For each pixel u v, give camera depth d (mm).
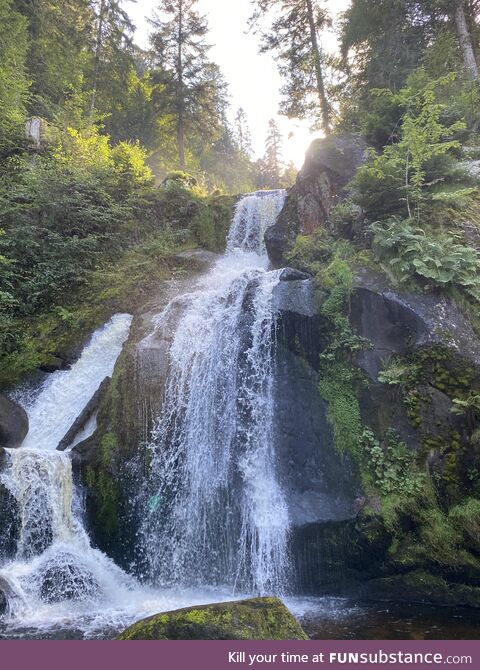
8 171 14805
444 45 15086
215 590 6859
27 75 19297
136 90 29891
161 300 11602
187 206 16125
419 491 6344
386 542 6258
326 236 10617
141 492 7719
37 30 21422
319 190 11922
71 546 7359
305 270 9516
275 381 7750
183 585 7027
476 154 11414
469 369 6727
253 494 7121
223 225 15805
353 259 8641
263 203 15516
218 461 7582
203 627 3998
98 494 7734
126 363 9102
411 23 17453
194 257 14203
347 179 11742
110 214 14727
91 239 13219
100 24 26281
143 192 16188
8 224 12938
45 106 19516
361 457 6816
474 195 9609
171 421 8180
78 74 23672
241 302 8945
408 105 10711
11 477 7242
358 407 7129
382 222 9094
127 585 7180
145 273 13055
